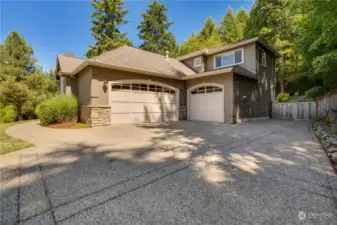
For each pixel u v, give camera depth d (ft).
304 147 15.01
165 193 7.54
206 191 7.70
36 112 52.26
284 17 59.77
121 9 91.91
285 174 9.46
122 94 31.65
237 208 6.47
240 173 9.63
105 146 15.51
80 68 31.01
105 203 6.81
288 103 43.50
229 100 33.55
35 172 9.75
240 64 41.60
